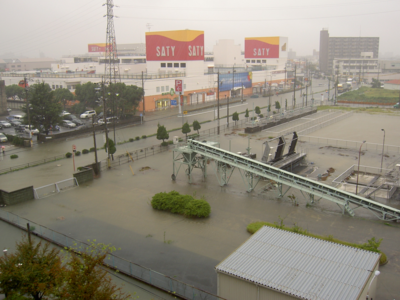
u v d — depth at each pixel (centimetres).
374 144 5791
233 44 15038
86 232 2884
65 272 1752
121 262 2330
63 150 5588
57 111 6500
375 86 16088
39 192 3800
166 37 10725
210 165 4684
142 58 13825
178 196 3303
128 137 6438
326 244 2045
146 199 3581
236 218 3116
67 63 16200
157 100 9762
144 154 5284
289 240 2097
